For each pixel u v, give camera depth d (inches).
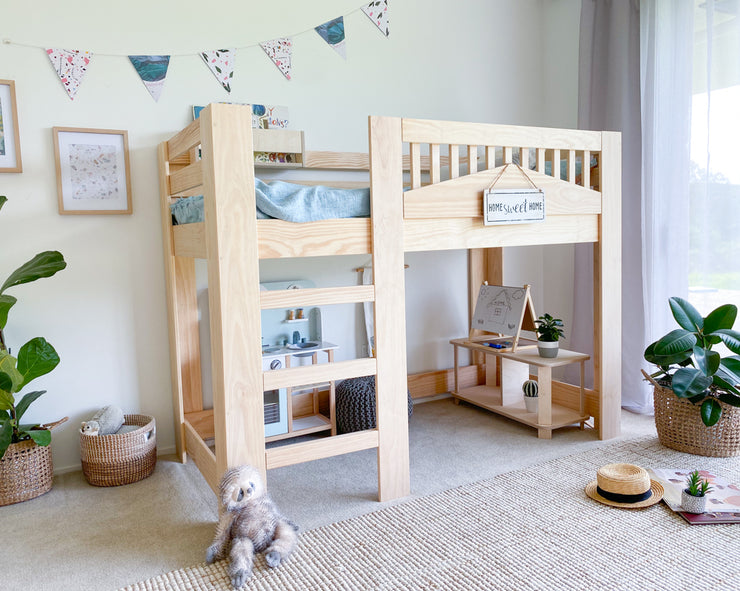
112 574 63.9
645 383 114.9
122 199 97.2
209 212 69.6
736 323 101.5
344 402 105.3
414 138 80.0
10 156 89.3
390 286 79.1
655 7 109.5
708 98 102.3
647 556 63.9
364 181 119.6
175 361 99.0
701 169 105.3
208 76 102.3
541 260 141.5
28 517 78.5
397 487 80.7
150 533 73.3
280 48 107.7
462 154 124.8
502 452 97.1
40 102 90.9
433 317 130.6
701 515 71.9
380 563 64.0
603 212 98.6
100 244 96.5
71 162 93.2
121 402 99.6
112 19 94.7
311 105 111.6
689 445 93.1
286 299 72.5
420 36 122.6
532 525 71.6
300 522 74.2
